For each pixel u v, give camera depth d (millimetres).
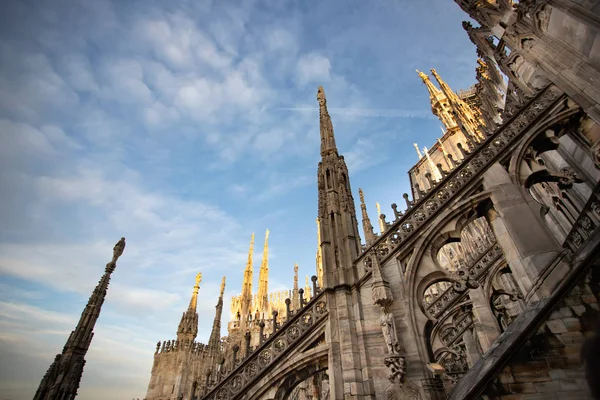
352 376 9016
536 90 12641
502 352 6699
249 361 11070
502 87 22906
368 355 9383
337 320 10406
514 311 15555
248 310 44406
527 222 9641
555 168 14836
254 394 10219
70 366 11008
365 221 24875
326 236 12711
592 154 10984
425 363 8609
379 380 8852
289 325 11281
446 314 15570
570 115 11117
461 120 32781
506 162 11414
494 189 10648
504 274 16078
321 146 16406
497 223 10430
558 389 5859
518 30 14266
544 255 8805
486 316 14023
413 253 10766
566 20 11141
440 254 33906
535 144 11633
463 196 11195
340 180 14375
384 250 11305
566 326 6328
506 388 6203
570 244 10008
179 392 30812
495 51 19109
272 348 11031
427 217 11234
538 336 6453
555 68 11828
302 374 10297
